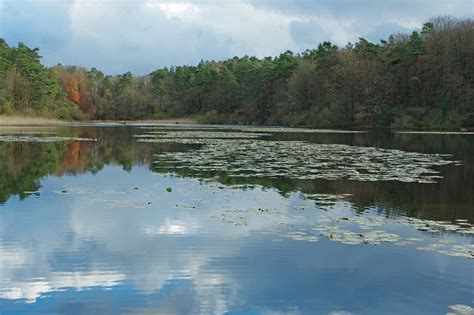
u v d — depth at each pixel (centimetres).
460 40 5581
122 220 938
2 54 8250
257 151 2389
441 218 987
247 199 1152
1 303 569
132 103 11594
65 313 545
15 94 8012
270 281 637
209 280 640
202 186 1331
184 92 11094
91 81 12719
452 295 596
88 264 696
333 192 1256
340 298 587
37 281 634
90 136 3825
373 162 1923
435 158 2114
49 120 8031
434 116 5544
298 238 819
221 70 11038
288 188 1305
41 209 1028
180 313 548
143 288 614
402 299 584
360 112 6172
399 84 6206
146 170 1667
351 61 6359
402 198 1187
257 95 8694
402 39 6675
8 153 2238
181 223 916
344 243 793
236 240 808
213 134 4297
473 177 1528
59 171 1650
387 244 790
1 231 857
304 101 7444
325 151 2406
